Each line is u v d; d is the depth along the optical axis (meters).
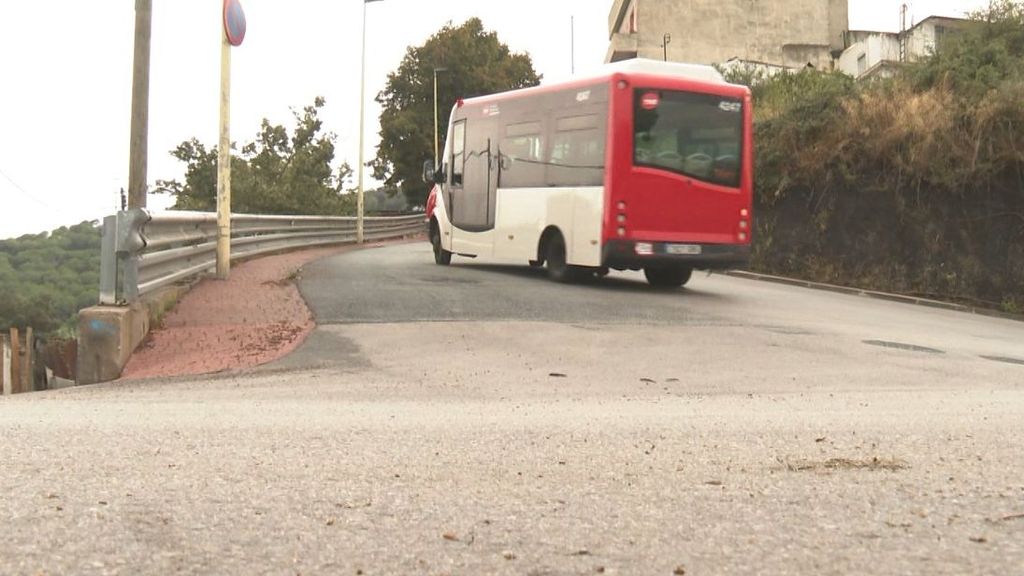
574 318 14.59
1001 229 23.09
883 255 25.53
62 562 3.37
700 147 18.09
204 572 3.29
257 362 11.12
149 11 13.37
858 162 26.11
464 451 5.73
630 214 17.59
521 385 10.05
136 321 11.85
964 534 3.82
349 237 37.88
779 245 28.41
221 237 17.62
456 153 22.67
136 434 6.34
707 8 61.88
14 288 37.66
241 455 5.52
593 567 3.39
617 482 4.84
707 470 5.16
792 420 7.29
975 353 13.20
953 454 5.63
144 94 13.38
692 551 3.59
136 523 3.90
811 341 13.35
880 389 10.07
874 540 3.74
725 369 11.27
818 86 30.78
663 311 15.62
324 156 63.09
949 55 26.45
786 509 4.24
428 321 13.91
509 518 4.07
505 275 20.47
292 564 3.40
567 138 18.77
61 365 17.09
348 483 4.75
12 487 4.54
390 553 3.54
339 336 12.71
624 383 10.30
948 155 23.88
